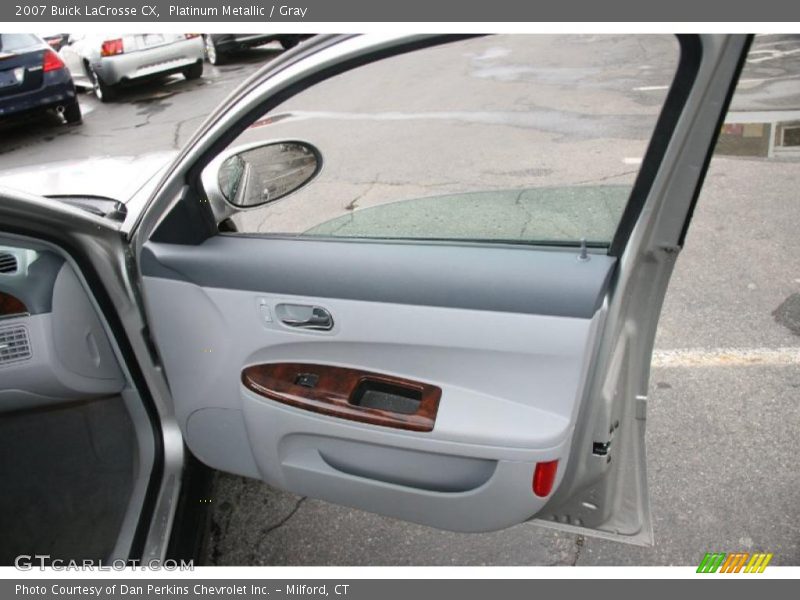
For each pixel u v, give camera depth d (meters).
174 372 1.78
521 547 2.07
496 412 1.45
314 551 2.09
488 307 1.39
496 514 1.53
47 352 1.77
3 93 6.98
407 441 1.51
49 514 1.96
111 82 8.39
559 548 2.06
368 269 1.49
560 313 1.35
